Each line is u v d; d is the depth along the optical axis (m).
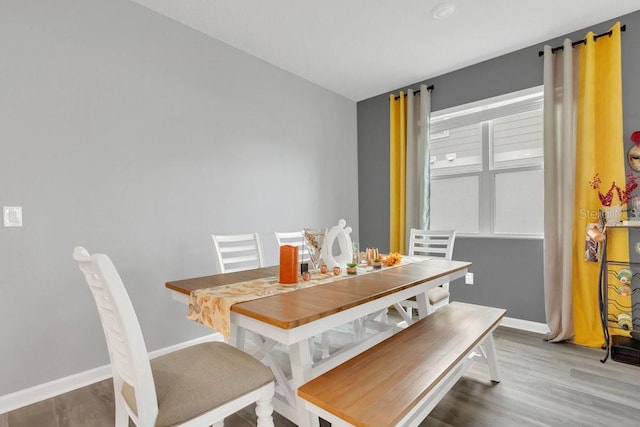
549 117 2.72
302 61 3.21
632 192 2.44
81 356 2.03
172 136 2.50
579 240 2.59
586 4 2.35
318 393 1.05
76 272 2.02
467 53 3.06
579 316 2.60
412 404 1.00
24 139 1.85
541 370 2.14
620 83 2.42
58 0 1.98
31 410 1.77
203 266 2.66
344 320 1.29
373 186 4.19
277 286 1.58
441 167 3.66
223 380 1.15
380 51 3.02
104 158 2.15
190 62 2.61
